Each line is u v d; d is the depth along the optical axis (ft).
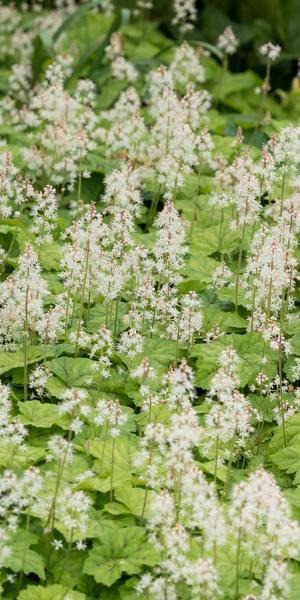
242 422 23.26
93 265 30.22
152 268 33.04
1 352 29.86
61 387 28.40
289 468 25.91
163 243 29.89
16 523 22.59
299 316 33.01
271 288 29.99
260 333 30.45
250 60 62.23
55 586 21.25
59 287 33.63
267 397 28.96
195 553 22.06
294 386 30.48
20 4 69.36
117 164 41.47
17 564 21.39
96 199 41.45
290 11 59.77
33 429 26.76
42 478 23.09
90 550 22.40
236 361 26.23
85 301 32.96
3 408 23.97
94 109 50.96
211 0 63.62
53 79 41.16
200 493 20.56
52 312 28.50
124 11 51.11
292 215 30.07
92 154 42.11
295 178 34.22
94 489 24.41
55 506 22.89
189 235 37.91
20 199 32.58
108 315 31.78
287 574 19.89
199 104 41.70
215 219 38.93
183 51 46.52
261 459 27.02
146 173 39.27
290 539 19.80
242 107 55.72
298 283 35.58
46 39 50.98
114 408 23.15
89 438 26.53
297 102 57.98
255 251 30.58
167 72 39.29
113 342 30.30
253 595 20.18
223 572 21.67
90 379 27.94
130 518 23.66
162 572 20.88
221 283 32.42
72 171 38.17
